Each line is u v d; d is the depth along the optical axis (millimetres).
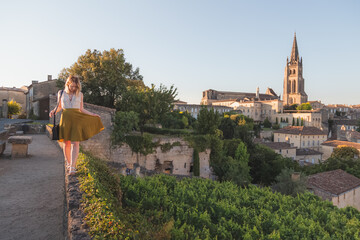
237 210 10125
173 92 28297
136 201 8656
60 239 4004
